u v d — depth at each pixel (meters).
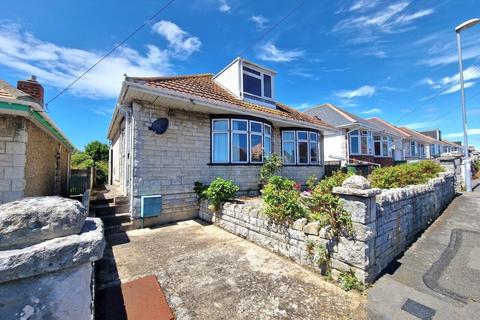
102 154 23.48
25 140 4.50
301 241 4.14
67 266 1.48
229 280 3.60
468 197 9.29
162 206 7.14
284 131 11.70
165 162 7.31
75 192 11.31
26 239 1.46
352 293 3.22
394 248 4.32
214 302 3.05
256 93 10.75
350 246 3.43
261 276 3.72
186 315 2.80
